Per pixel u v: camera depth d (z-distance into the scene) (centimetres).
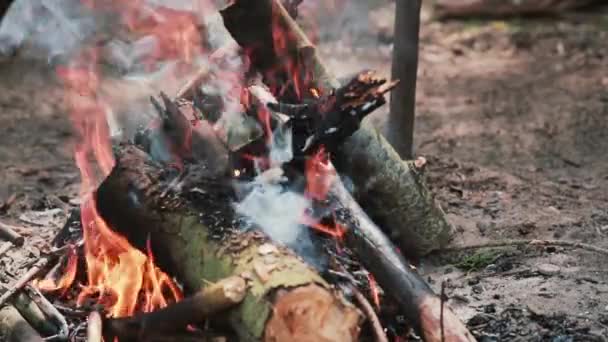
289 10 604
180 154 511
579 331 493
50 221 684
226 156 501
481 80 1198
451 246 614
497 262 599
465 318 514
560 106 1068
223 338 438
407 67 685
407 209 588
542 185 780
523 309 522
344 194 509
